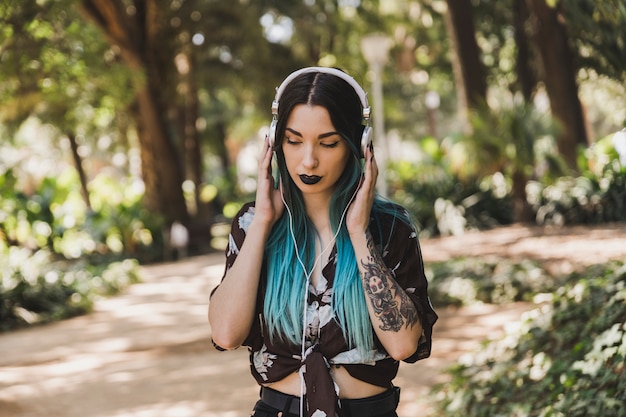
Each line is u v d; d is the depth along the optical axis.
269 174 2.19
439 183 17.97
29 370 8.19
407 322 2.10
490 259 11.51
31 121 27.94
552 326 5.76
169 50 21.86
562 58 16.09
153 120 21.72
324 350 2.15
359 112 2.12
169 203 22.19
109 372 7.83
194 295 13.44
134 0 20.67
